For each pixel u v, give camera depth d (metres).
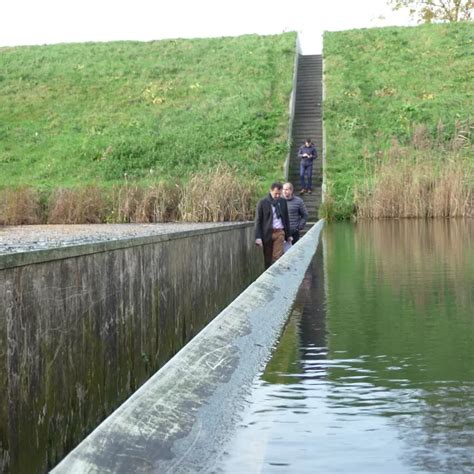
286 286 5.34
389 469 1.75
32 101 43.81
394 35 49.31
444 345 3.26
